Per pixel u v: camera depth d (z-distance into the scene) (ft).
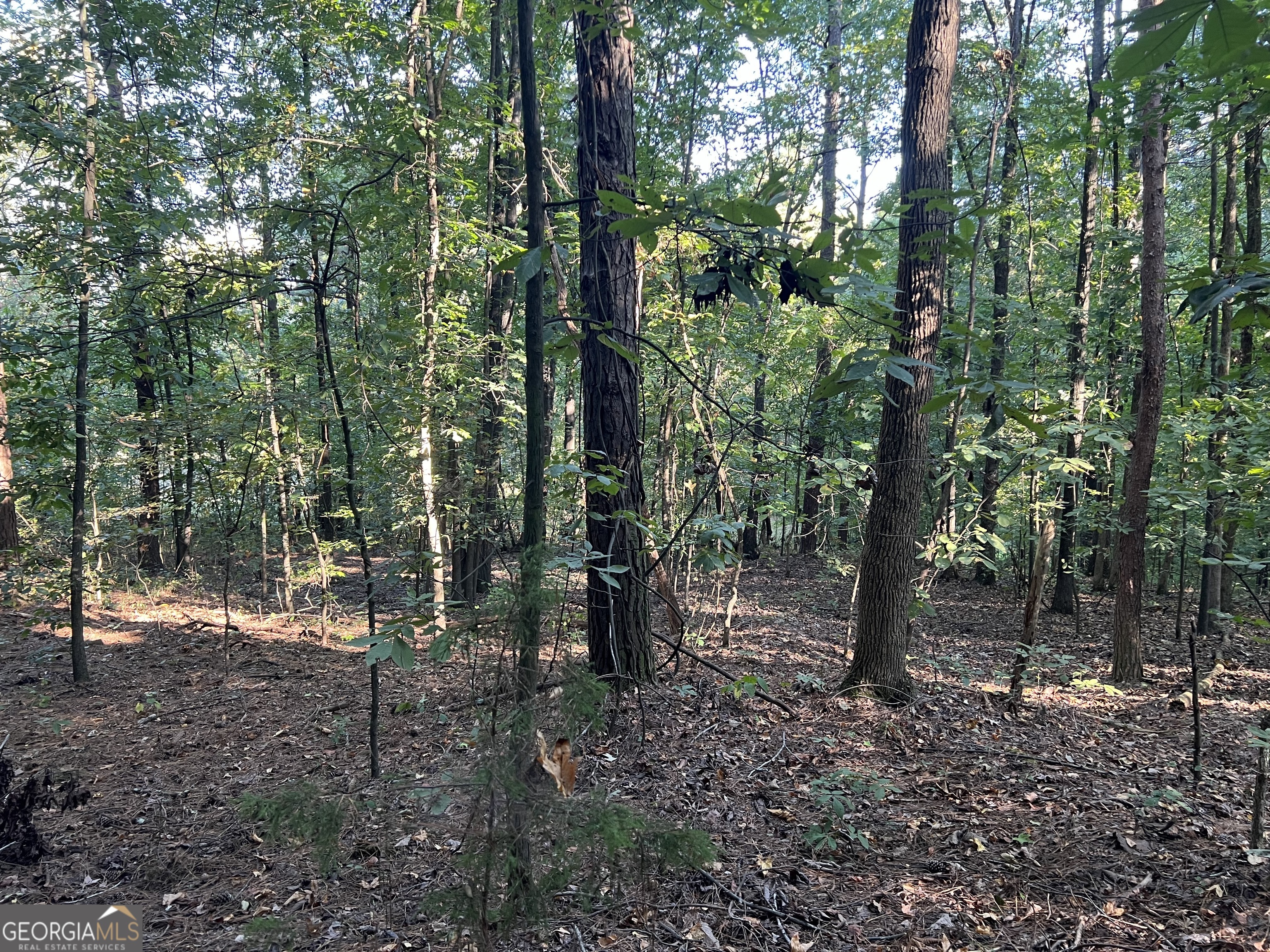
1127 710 20.33
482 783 5.48
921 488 19.56
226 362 26.20
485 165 29.68
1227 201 28.04
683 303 23.47
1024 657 19.62
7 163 19.21
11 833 11.96
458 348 23.71
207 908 10.56
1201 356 33.60
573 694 5.74
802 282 5.65
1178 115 8.82
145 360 22.03
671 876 10.75
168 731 18.89
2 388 19.88
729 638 25.22
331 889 10.68
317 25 22.36
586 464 17.42
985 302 39.27
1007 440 24.26
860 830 12.50
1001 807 13.30
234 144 19.33
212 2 26.12
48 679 23.47
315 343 17.26
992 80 33.76
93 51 21.56
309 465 26.45
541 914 5.63
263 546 30.99
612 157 16.71
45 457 22.71
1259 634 29.89
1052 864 11.19
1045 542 19.63
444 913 5.80
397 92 20.67
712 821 12.80
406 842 11.53
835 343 27.61
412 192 20.95
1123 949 9.17
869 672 19.49
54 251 17.92
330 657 25.91
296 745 17.31
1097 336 34.04
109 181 20.93
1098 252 40.42
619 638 18.04
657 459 27.58
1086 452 31.65
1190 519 30.37
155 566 37.68
